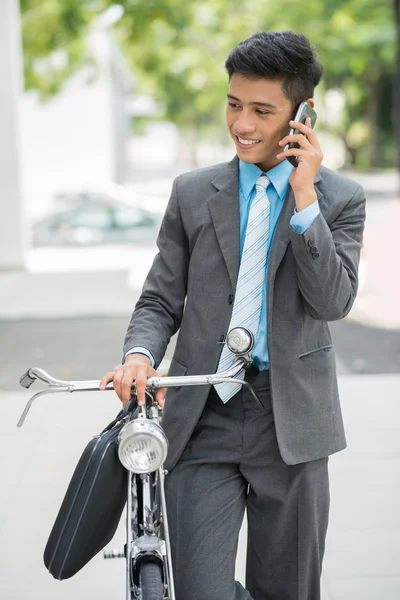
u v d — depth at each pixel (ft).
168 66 97.86
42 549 14.06
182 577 8.39
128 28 64.13
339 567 13.42
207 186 8.89
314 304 8.11
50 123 77.51
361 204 8.71
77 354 29.30
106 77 78.79
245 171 8.70
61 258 53.36
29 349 30.09
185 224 8.91
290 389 8.45
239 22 85.30
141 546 7.48
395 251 47.29
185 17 66.59
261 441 8.64
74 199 60.29
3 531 14.73
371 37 87.71
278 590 9.08
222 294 8.62
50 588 12.82
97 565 13.51
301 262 7.96
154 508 8.09
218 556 8.43
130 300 38.78
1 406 22.33
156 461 7.09
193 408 8.66
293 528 8.86
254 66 7.89
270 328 8.34
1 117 46.60
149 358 8.45
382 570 13.32
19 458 18.21
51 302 38.68
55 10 64.59
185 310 8.89
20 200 47.65
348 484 16.61
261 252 8.51
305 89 8.18
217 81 98.58
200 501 8.61
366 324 33.14
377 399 22.50
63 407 22.03
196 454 8.83
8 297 40.06
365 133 140.36
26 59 74.02
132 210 59.72
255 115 8.08
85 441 19.33
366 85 125.39
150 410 8.36
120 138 114.52
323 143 164.86
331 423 8.72
